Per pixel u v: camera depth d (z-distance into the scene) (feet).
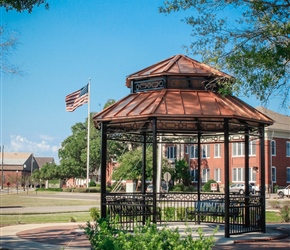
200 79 50.67
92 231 27.94
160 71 51.52
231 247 41.06
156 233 23.84
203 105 47.32
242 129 56.70
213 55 39.47
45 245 42.80
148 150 177.27
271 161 188.24
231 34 43.32
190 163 216.74
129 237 24.57
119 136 58.23
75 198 151.12
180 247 21.84
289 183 198.29
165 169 182.70
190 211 55.98
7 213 85.76
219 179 205.05
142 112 46.44
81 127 266.36
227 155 46.55
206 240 23.00
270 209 96.68
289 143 200.64
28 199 143.54
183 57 55.11
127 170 172.86
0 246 42.27
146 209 49.90
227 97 51.49
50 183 327.67
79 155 258.98
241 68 37.63
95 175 277.85
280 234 49.06
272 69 37.50
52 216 79.30
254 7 37.96
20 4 42.73
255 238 45.55
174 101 47.93
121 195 50.24
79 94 139.13
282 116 202.59
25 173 378.94
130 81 55.57
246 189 54.90
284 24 37.63
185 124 56.34
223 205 52.80
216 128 56.49
